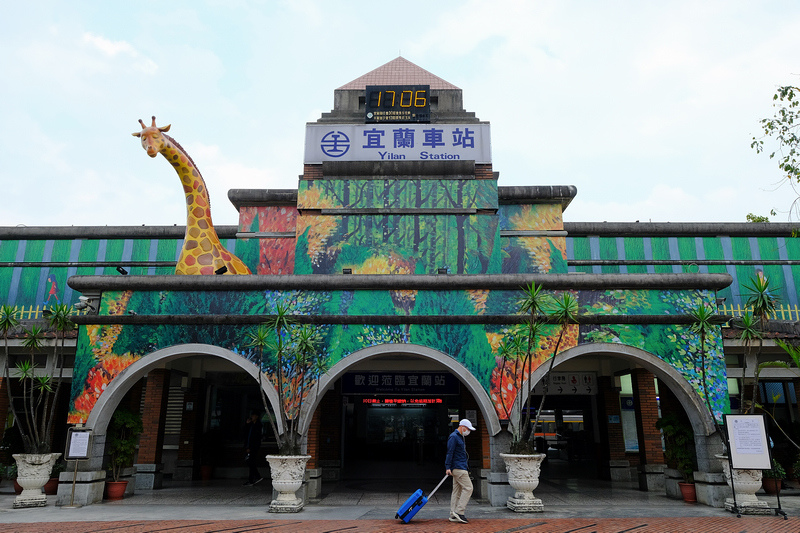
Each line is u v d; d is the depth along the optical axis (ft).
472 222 46.91
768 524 28.86
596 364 53.11
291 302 37.76
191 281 37.76
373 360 53.98
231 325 37.17
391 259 45.93
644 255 57.67
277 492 34.37
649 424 44.55
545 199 51.90
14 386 48.75
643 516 31.40
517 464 32.96
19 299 57.31
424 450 56.29
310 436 39.09
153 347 36.96
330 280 37.63
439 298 37.73
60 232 59.31
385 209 46.96
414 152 51.47
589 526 28.32
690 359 36.55
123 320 37.09
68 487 35.32
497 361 36.32
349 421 56.65
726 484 34.55
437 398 54.90
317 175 50.75
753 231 57.88
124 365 36.73
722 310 43.91
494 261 45.98
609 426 50.88
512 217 51.72
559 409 58.54
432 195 47.52
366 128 52.01
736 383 51.19
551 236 50.67
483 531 27.04
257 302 37.81
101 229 59.41
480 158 51.31
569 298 34.14
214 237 44.83
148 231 59.36
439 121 53.93
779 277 56.59
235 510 33.60
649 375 45.80
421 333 36.83
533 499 32.65
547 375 34.45
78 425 36.01
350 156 51.29
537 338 36.47
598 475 51.75
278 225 52.75
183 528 27.37
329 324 37.06
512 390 35.83
